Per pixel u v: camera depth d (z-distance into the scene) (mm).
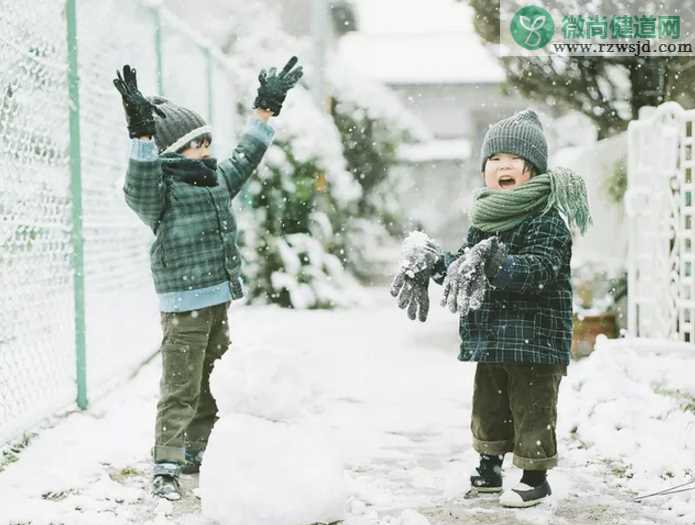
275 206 18297
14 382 7152
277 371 5520
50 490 6141
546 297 5953
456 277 5617
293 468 5355
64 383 8289
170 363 6340
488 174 6273
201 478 5457
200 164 6465
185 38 14078
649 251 11211
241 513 5254
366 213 24875
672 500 5969
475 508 5918
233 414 5520
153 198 6195
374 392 9734
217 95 16812
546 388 5949
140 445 7266
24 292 7355
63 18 8234
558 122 17844
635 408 7855
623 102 13547
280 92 7098
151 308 12062
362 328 14828
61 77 8203
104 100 9586
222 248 6531
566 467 6887
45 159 7789
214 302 6441
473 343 6004
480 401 6227
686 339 10805
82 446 7191
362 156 24719
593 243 12820
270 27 22234
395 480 6633
